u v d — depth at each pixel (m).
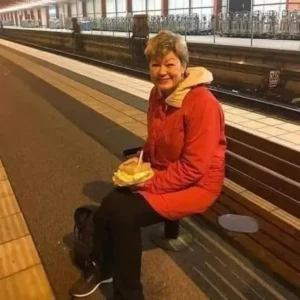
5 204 3.46
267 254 2.41
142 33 15.48
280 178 2.22
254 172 2.45
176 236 2.71
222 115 2.08
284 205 2.21
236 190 3.10
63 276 2.43
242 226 2.33
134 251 1.94
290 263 2.31
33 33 37.69
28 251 2.71
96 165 4.40
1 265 2.56
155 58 2.00
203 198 2.07
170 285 2.32
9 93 9.54
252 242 2.56
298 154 2.13
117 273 1.98
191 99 1.99
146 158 2.35
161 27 24.44
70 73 13.21
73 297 2.22
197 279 2.36
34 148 5.11
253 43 13.91
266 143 2.38
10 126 6.32
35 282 2.39
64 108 7.55
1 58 20.55
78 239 2.51
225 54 11.97
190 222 2.96
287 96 9.56
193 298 2.21
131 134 5.64
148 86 10.16
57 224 3.07
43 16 74.25
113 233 1.95
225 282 2.32
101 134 5.67
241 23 18.33
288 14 15.85
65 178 4.04
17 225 3.07
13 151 5.01
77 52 25.56
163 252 2.63
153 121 2.19
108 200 1.98
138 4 36.97
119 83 10.76
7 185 3.88
